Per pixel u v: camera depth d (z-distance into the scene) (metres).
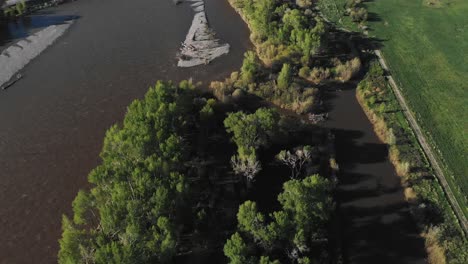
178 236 73.62
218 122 102.44
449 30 139.62
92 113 107.62
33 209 84.12
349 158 93.94
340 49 128.62
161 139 83.31
